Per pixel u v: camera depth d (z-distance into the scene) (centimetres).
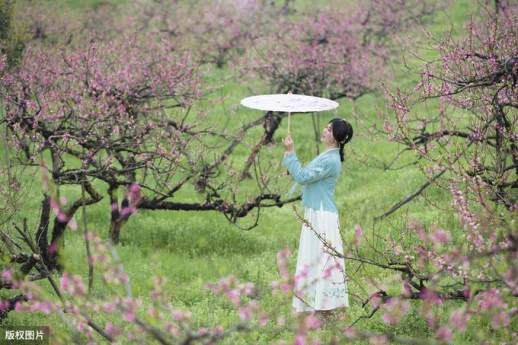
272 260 1205
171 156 1180
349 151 2078
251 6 3500
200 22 3497
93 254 484
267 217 1554
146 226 1436
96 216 1530
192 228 1429
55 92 1251
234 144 1592
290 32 2753
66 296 807
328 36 2706
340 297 869
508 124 852
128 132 1182
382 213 1413
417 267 789
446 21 2977
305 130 2447
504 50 908
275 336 769
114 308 500
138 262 1166
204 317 861
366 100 2747
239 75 2466
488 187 762
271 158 2000
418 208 1409
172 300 965
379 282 984
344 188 1798
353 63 2278
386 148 2095
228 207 1291
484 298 574
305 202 898
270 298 920
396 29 2856
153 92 1412
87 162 1102
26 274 790
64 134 1080
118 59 1538
